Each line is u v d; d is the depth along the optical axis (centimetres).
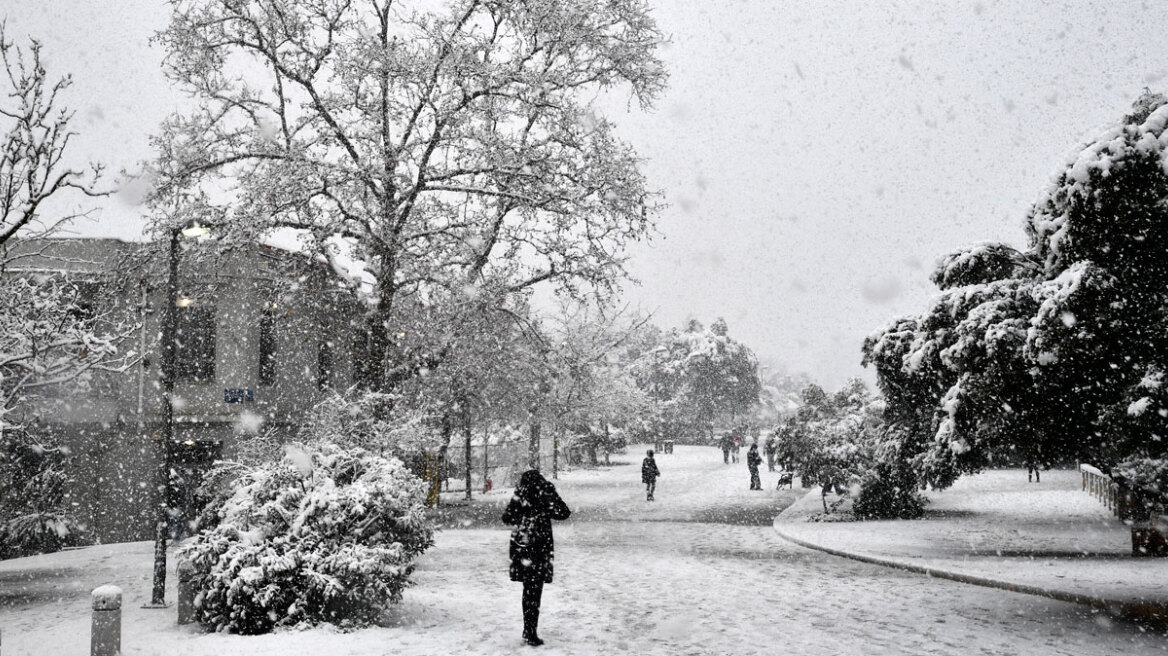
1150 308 935
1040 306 969
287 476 1029
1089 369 978
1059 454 1084
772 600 1102
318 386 2573
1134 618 970
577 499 2991
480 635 889
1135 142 915
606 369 3569
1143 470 1227
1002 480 3491
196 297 2286
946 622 952
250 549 932
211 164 2089
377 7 2223
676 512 2514
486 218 2302
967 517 2169
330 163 2091
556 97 2247
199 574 970
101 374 2208
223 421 2341
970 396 1046
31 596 1323
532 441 3606
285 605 943
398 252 2120
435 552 1659
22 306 1484
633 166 2230
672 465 5141
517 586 1227
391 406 1575
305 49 2144
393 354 2469
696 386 8606
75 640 923
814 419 2444
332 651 813
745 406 9025
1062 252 1000
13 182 1284
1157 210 905
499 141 2225
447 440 2734
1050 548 1571
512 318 2495
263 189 2019
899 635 884
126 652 819
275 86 2161
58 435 2156
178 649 829
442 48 2133
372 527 1008
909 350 1388
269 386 2461
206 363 2381
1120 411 960
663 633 898
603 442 5097
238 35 2142
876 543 1678
